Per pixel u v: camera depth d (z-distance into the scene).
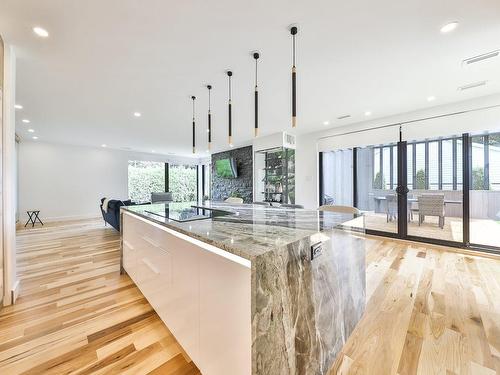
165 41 2.09
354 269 1.83
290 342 1.08
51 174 6.90
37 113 4.06
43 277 2.74
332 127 5.19
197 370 1.39
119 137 6.13
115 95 3.29
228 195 8.15
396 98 3.47
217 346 1.16
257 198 6.38
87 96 3.31
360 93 3.28
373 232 4.71
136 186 8.71
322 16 1.79
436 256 3.52
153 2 1.63
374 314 1.99
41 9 1.68
